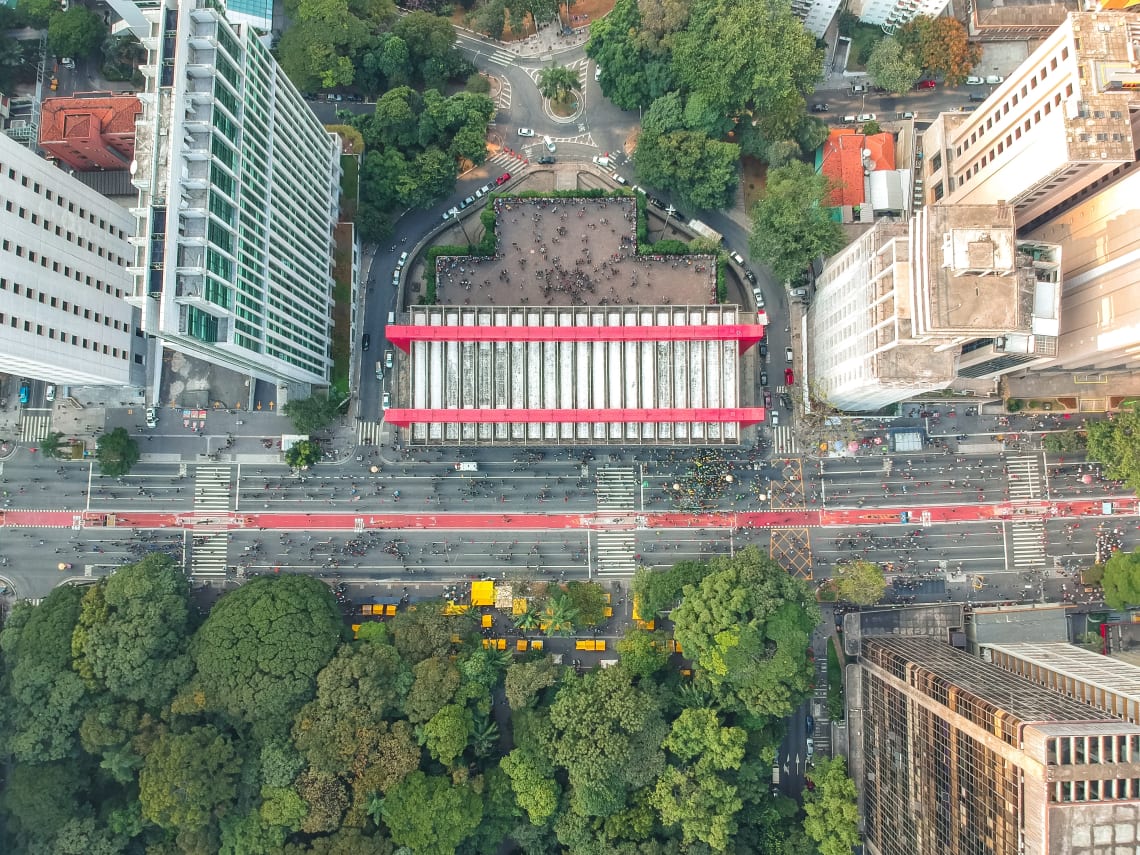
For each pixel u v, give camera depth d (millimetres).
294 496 143875
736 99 137250
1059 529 143000
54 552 143000
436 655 130500
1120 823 88250
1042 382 139000
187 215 91188
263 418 144625
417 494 144125
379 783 122375
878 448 144125
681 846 125125
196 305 91875
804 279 145875
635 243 143125
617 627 142625
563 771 132625
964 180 136375
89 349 123188
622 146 150125
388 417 126688
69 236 117750
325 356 139250
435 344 130875
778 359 145875
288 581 131250
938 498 143750
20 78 147125
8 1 144500
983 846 99688
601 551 143625
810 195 129250
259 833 122062
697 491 143500
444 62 146875
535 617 137375
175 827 125750
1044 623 138500
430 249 142250
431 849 121438
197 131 92188
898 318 107688
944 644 133750
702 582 129875
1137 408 131875
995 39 149250
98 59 148250
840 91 152750
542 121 150750
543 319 133500
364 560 143625
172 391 144625
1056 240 131125
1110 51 106062
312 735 122625
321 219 135375
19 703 127875
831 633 142000
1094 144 105375
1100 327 117750
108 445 136500
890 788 126500
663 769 126125
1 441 143875
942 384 111875
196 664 127938
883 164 144500
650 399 131625
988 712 98812
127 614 128500
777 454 144375
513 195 142875
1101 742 88938
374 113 147500
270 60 111562
